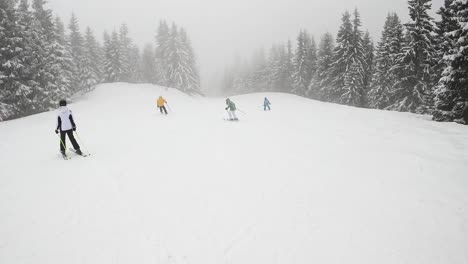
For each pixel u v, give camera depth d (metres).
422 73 26.66
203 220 4.02
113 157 7.55
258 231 3.70
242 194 4.87
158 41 57.03
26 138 11.05
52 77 26.05
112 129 12.72
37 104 24.19
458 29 15.45
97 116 18.38
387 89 32.94
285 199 4.64
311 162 6.67
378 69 34.44
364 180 5.42
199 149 8.25
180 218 4.09
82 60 40.19
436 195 4.69
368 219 3.96
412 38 26.67
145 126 13.38
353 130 11.25
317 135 10.14
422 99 26.61
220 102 34.44
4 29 21.97
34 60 24.31
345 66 37.03
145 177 5.87
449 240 3.44
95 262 3.18
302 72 53.09
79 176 6.03
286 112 19.25
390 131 10.88
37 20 28.28
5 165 7.10
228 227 3.81
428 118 18.09
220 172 6.07
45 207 4.57
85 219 4.14
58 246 3.50
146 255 3.27
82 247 3.46
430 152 7.35
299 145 8.50
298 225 3.82
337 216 4.05
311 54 54.19
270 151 7.79
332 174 5.79
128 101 30.05
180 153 7.84
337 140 9.20
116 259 3.21
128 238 3.62
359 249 3.28
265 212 4.20
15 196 5.04
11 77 21.91
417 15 26.36
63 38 37.56
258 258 3.15
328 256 3.17
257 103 29.86
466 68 15.21
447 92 16.39
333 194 4.81
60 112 7.34
